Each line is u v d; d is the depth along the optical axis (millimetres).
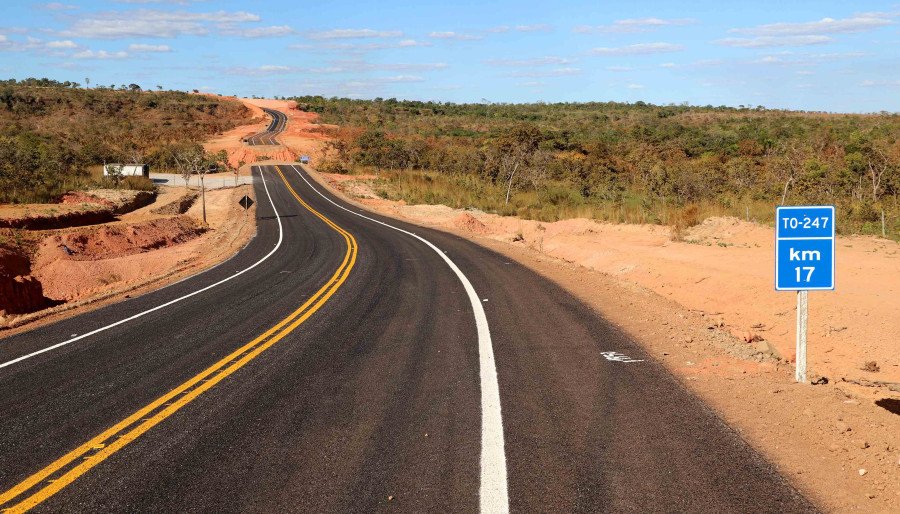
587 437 5145
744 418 5492
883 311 12625
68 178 53531
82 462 5039
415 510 4039
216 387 7039
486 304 11719
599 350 8031
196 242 34625
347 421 5770
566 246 25781
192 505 4246
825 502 4008
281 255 23406
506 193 53844
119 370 7969
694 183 38875
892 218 24500
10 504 4336
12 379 7703
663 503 4023
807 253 6223
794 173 39000
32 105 144375
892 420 5316
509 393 6398
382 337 9281
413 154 85562
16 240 26703
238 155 107750
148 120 151125
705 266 18438
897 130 85375
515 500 4117
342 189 65125
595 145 86250
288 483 4523
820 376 7461
